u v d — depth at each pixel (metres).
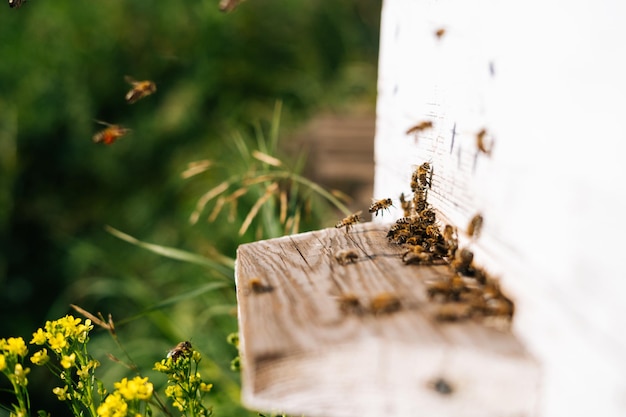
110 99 1.71
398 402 0.46
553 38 0.46
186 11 1.79
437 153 0.58
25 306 1.47
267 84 1.76
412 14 0.62
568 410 0.44
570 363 0.44
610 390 0.42
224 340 0.85
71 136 1.66
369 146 1.50
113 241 1.48
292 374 0.46
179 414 0.71
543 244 0.46
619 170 0.42
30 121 1.62
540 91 0.47
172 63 1.74
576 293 0.44
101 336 1.10
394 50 0.66
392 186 0.67
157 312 0.79
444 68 0.57
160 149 1.64
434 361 0.46
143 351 0.90
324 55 2.01
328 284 0.52
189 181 1.46
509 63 0.49
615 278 0.42
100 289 1.28
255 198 0.91
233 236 1.02
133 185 1.65
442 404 0.46
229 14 1.79
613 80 0.43
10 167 1.59
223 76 1.73
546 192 0.46
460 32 0.54
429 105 0.59
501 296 0.49
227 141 1.43
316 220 0.96
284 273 0.54
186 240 1.26
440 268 0.54
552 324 0.45
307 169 1.43
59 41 1.70
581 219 0.44
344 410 0.46
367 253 0.56
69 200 1.65
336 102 1.90
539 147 0.47
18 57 1.66
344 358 0.46
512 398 0.46
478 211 0.52
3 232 1.52
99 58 1.71
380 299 0.48
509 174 0.49
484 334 0.47
